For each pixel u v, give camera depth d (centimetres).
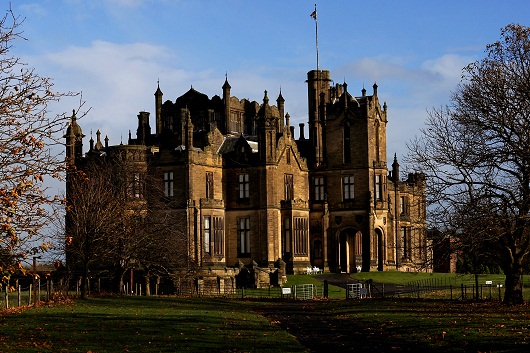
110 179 9631
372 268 12650
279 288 10725
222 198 12294
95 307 6700
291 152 12725
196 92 14375
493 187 6347
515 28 6619
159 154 11650
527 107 6366
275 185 12219
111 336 4756
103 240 8506
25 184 3191
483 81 6550
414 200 13175
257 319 6172
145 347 4375
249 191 12219
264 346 4550
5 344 4309
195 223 11500
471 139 6531
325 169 13012
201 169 11762
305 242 12606
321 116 13112
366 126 12775
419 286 9862
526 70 6625
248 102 14612
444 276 12075
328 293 10000
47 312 5984
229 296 9575
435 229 6588
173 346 4428
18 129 3325
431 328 5081
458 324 5184
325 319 6234
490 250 7388
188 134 11588
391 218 13025
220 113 14175
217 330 5184
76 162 11419
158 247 9056
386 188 12950
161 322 5509
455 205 6469
